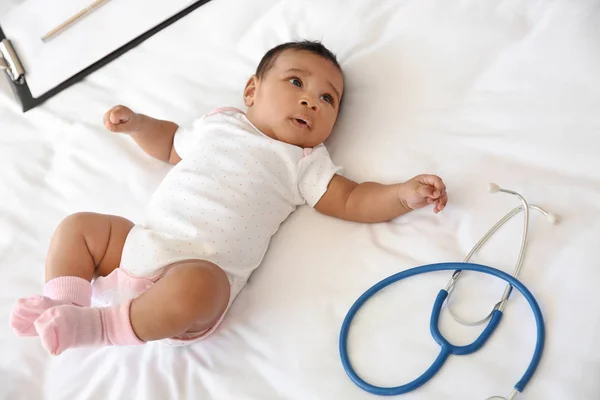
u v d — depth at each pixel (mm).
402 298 990
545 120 1096
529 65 1166
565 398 815
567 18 1161
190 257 1033
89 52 1575
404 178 1156
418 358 917
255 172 1142
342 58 1349
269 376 962
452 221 1062
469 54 1228
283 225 1177
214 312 969
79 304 990
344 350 943
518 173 1065
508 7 1240
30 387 1027
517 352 879
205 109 1402
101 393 987
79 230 1048
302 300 1040
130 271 1021
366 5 1374
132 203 1274
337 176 1172
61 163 1380
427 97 1225
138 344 948
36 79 1566
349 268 1062
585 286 905
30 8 1658
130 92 1491
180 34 1540
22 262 1213
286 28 1444
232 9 1515
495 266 979
